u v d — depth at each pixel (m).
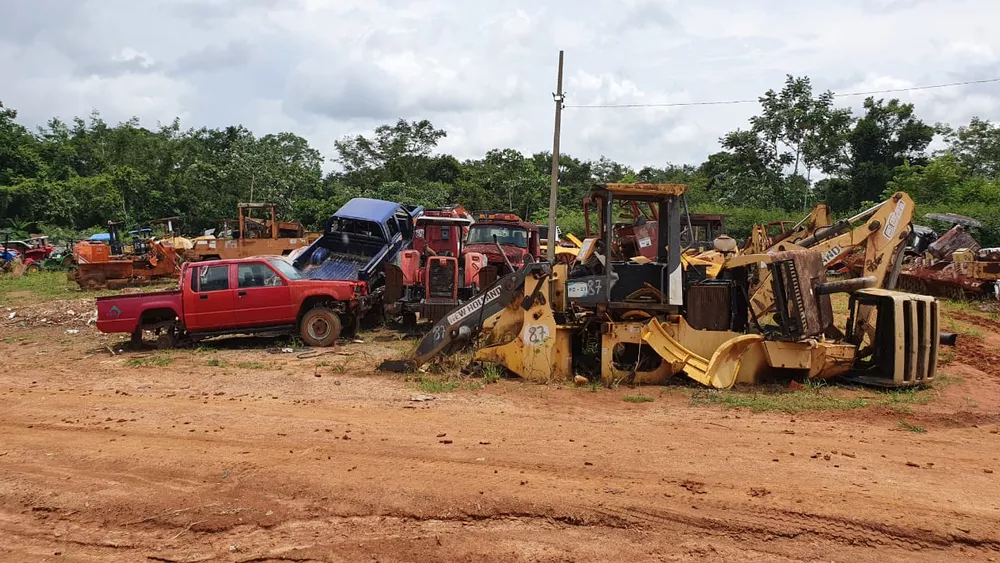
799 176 45.78
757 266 10.19
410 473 5.62
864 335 9.58
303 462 5.92
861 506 4.92
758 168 46.62
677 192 9.19
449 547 4.48
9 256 30.02
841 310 16.36
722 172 50.00
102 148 60.28
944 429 7.05
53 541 4.72
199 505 5.10
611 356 9.28
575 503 5.00
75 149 59.00
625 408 7.90
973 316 16.11
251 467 5.81
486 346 10.02
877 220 11.02
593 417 7.46
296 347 12.51
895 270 11.05
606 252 9.39
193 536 4.71
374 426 7.05
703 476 5.54
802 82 45.28
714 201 47.72
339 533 4.68
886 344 9.00
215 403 8.12
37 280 26.16
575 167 60.88
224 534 4.71
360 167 52.81
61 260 31.27
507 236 16.39
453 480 5.47
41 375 10.13
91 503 5.20
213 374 10.02
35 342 13.70
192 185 50.62
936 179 39.56
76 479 5.64
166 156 54.78
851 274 18.86
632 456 6.05
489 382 9.21
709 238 23.94
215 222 48.19
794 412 7.70
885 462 5.93
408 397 8.42
